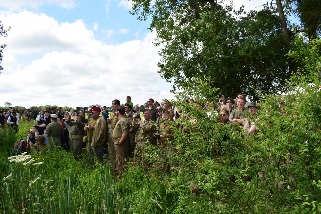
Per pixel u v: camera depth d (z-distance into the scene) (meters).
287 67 21.67
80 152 13.38
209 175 4.11
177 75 23.64
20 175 7.36
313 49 4.29
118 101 12.44
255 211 3.98
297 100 3.97
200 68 22.81
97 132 11.62
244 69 22.62
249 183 3.93
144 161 8.84
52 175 9.34
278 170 3.99
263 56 21.34
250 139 4.17
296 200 3.83
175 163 5.05
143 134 9.24
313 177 3.85
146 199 7.06
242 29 22.31
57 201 6.78
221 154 4.41
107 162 11.60
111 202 6.64
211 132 4.46
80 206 6.50
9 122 26.67
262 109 4.27
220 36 21.66
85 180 8.45
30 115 35.66
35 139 15.46
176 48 23.61
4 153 13.41
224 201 4.21
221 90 22.73
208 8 23.83
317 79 3.87
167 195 7.02
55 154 12.09
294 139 3.82
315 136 3.75
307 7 21.28
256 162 4.07
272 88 21.88
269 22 22.52
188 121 4.56
